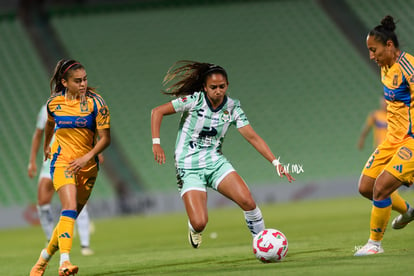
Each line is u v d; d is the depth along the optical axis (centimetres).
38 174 8175
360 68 9825
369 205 6028
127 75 9494
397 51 2261
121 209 7606
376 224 2305
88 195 2366
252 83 9594
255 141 2384
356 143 8862
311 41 10156
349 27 10312
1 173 8144
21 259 3431
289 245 3039
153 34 10112
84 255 3412
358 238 3120
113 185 8112
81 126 2256
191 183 2384
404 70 2230
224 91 2303
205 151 2403
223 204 7838
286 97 9456
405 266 1856
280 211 6206
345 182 8025
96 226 6297
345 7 10562
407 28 10038
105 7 10456
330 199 7638
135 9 10519
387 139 2369
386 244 2659
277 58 9919
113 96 9238
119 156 8500
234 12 10569
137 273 2328
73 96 2259
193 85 2366
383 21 2272
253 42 10100
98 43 9900
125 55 9762
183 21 10356
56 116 2250
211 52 9881
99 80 9388
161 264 2628
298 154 8719
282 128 9075
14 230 6744
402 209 2544
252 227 2373
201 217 2308
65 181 2227
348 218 4706
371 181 2398
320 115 9238
